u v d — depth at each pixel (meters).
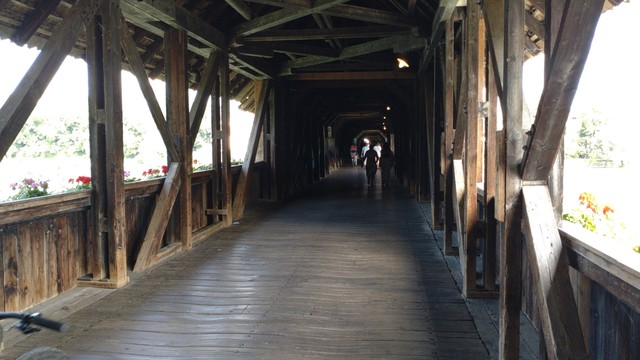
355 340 3.12
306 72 10.42
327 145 19.88
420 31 6.41
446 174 5.46
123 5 4.80
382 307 3.76
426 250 5.70
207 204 7.27
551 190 2.57
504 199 2.54
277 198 10.52
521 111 2.44
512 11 2.43
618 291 1.78
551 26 2.00
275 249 5.80
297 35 7.24
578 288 2.30
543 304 2.12
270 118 10.52
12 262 3.49
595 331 2.10
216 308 3.74
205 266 5.04
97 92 4.38
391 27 7.02
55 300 3.89
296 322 3.43
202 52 6.94
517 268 2.54
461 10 5.02
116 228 4.30
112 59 4.34
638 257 1.73
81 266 4.39
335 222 7.66
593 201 2.69
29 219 3.62
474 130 4.05
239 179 8.37
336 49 8.89
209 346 3.03
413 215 8.34
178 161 5.63
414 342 3.09
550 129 2.15
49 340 3.13
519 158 2.45
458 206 4.74
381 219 7.93
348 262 5.16
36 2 4.10
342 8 6.08
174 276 4.66
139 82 4.86
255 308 3.73
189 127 6.00
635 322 1.72
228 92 7.34
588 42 1.84
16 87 3.42
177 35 5.80
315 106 14.48
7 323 3.31
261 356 2.88
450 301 3.90
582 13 1.77
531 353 2.85
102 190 4.37
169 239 5.79
